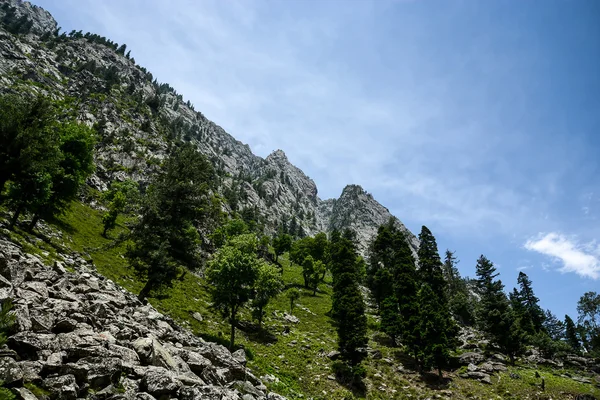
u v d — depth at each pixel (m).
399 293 66.94
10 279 12.69
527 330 77.19
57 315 11.35
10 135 27.31
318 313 69.69
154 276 30.22
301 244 119.19
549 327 99.31
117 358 10.12
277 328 52.50
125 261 50.25
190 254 35.56
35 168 27.80
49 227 45.72
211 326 41.72
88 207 78.06
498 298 68.06
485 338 67.38
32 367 8.28
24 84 152.12
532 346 67.69
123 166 131.62
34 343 9.13
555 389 42.91
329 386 37.06
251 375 18.25
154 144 162.50
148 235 32.19
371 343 57.69
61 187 42.59
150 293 41.75
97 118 161.12
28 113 29.45
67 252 36.34
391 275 77.94
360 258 119.81
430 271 83.50
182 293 49.34
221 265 38.44
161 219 32.56
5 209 40.25
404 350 51.03
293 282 90.75
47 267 16.31
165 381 10.41
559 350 63.41
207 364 14.83
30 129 27.86
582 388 44.03
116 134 155.50
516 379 45.84
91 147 47.34
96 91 192.75
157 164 141.50
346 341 43.66
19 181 29.14
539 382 45.06
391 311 60.91
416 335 49.91
